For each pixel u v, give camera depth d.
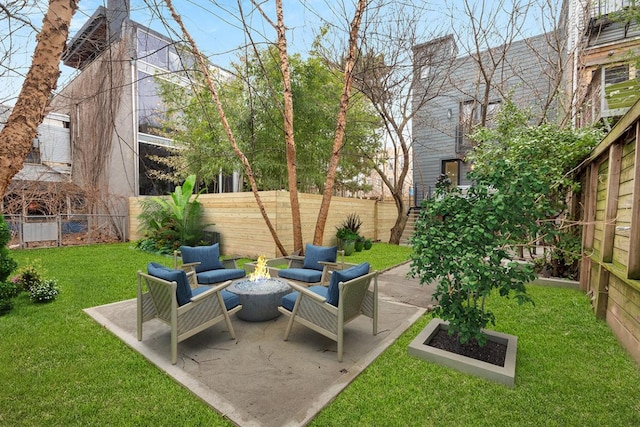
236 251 8.26
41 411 1.98
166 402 2.10
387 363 2.63
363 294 3.08
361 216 10.87
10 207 9.98
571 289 4.82
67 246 9.84
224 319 3.06
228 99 8.62
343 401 2.12
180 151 10.69
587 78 7.53
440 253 2.69
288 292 3.71
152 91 10.70
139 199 10.52
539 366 2.55
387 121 10.05
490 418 1.95
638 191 2.71
